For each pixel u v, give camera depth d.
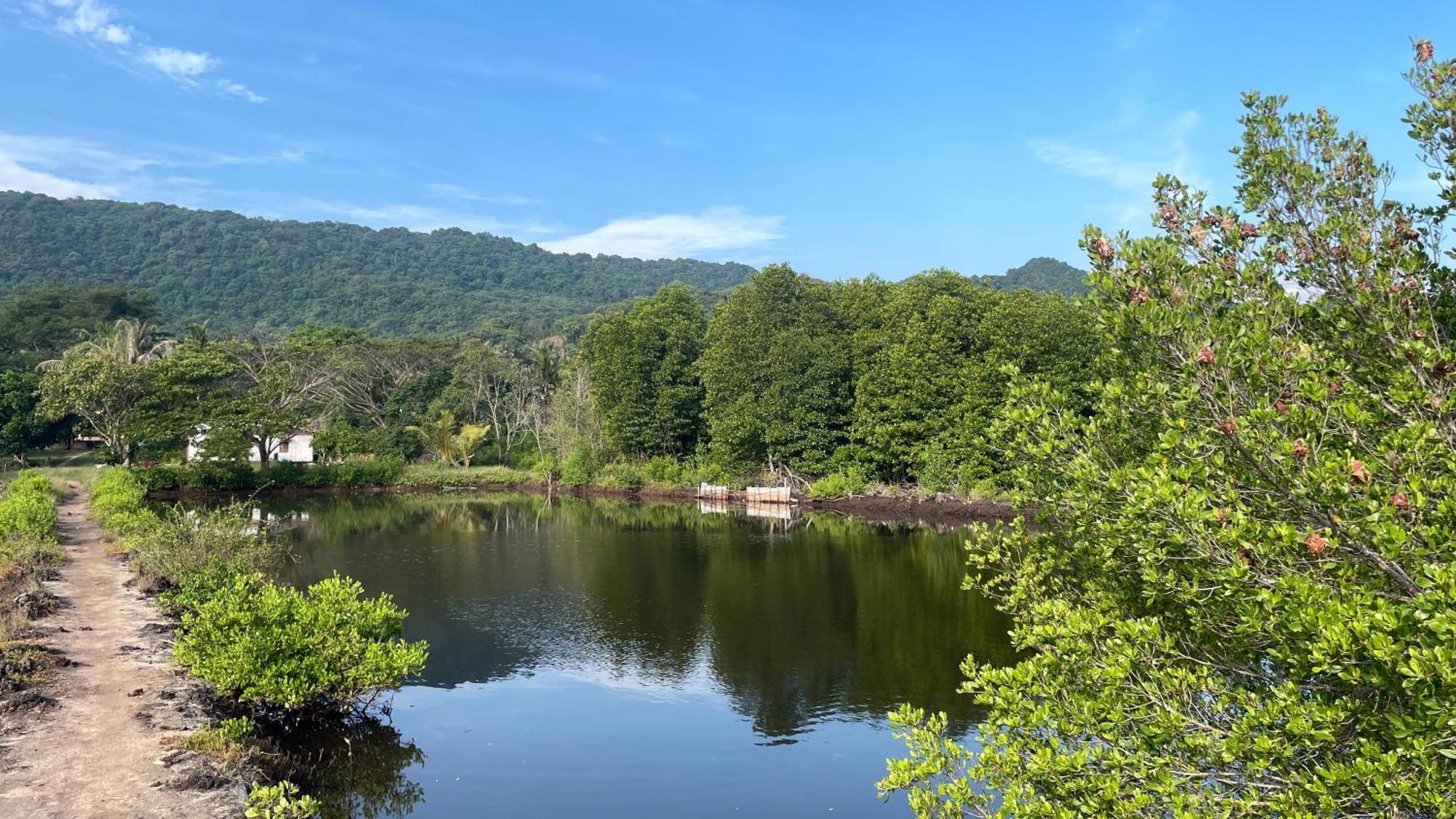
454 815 10.25
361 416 70.75
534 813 10.32
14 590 16.97
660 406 53.94
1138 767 5.45
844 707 13.96
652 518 39.66
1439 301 6.26
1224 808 5.06
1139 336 6.00
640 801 10.68
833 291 52.16
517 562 27.00
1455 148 6.20
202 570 17.75
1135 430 6.41
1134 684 5.91
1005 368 7.24
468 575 24.86
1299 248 6.28
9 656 12.59
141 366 48.47
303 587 22.64
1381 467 4.92
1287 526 4.84
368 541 31.72
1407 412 5.33
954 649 16.97
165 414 48.44
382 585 23.41
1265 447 5.08
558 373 73.50
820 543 30.80
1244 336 5.49
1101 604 6.57
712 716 13.53
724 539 32.12
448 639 17.98
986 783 6.38
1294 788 4.87
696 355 56.06
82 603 17.17
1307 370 5.39
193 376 49.59
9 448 54.31
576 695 14.55
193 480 49.62
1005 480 37.69
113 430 48.09
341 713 12.98
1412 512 4.73
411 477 57.19
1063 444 6.39
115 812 8.50
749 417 46.81
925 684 14.98
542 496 52.50
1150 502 5.18
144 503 33.41
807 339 46.66
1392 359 5.79
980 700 6.56
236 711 12.11
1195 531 5.05
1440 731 4.22
